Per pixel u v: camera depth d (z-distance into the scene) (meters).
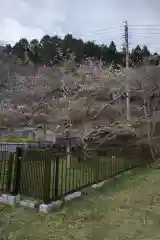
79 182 6.32
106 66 20.97
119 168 8.74
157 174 9.02
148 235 4.04
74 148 10.52
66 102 17.77
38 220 4.57
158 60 19.53
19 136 19.05
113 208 5.31
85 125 15.17
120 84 17.09
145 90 16.38
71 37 30.19
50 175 5.19
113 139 13.41
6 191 5.65
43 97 20.38
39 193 5.21
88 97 16.98
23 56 31.03
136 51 23.69
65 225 4.36
